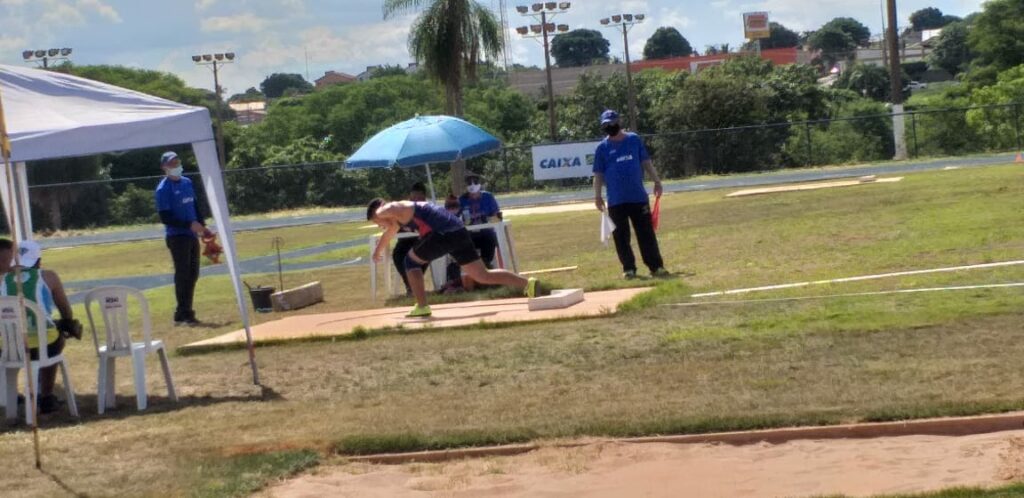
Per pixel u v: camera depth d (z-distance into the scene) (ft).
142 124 31.83
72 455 26.02
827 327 32.83
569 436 24.44
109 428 28.81
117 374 36.99
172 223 49.19
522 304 43.62
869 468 20.81
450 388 30.35
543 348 34.32
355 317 44.42
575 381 29.66
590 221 95.04
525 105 247.50
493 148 52.49
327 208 156.66
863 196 86.63
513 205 129.08
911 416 23.22
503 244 52.01
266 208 159.53
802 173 138.92
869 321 32.96
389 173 159.12
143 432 27.99
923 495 18.56
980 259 43.47
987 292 35.68
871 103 221.66
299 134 246.47
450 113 113.60
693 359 30.73
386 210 40.93
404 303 48.98
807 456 22.00
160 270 86.74
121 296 31.14
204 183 33.63
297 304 52.85
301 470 23.79
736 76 196.95
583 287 46.52
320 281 65.10
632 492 20.75
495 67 115.75
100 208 154.92
